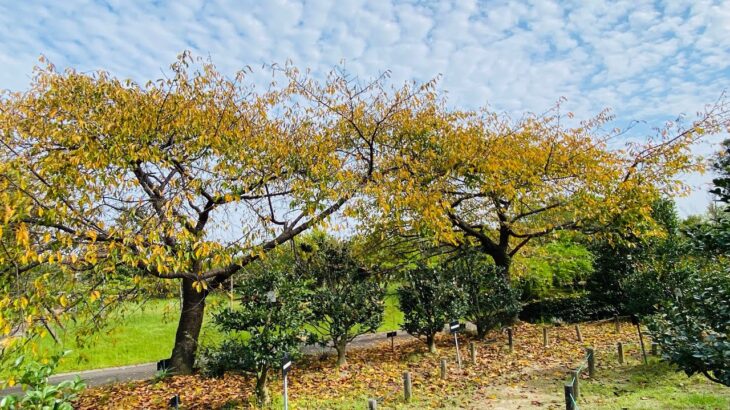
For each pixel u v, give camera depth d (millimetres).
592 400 6812
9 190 5977
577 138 12391
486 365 9742
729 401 6105
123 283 9078
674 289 9258
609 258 13406
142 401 8062
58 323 6961
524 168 11297
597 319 15711
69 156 6938
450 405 7047
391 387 8328
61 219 6309
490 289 13070
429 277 11773
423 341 13367
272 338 7215
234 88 9219
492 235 15320
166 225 6945
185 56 8148
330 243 11750
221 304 8742
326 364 10719
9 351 5551
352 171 9852
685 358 4383
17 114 8305
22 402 3475
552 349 11016
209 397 8156
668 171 12086
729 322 4422
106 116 7785
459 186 12031
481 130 11938
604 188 11648
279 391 8195
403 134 10805
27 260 5852
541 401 7000
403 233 13555
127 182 7375
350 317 10531
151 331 15914
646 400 6484
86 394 8812
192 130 8297
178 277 8820
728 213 4590
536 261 16500
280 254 9867
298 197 8508
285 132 9633
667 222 13469
